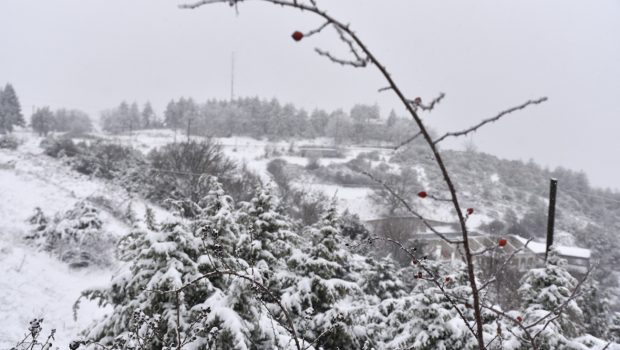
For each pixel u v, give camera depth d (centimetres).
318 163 6034
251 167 5322
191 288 702
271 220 968
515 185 6006
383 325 1031
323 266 920
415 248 229
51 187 2941
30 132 8325
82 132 8650
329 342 831
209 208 873
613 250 4231
